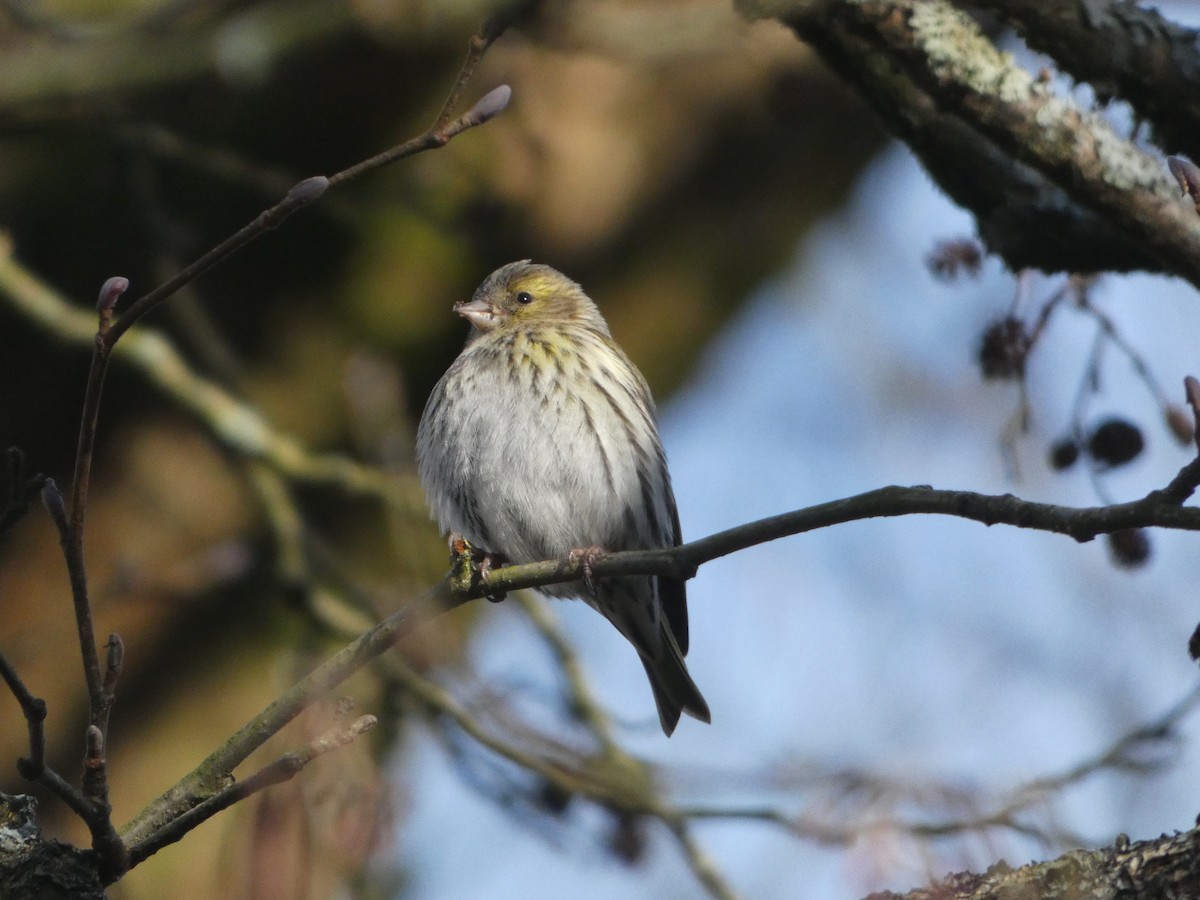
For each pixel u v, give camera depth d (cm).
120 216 1285
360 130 1280
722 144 1386
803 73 1311
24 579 1243
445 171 1245
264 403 1304
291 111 1268
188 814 564
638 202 1364
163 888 1152
